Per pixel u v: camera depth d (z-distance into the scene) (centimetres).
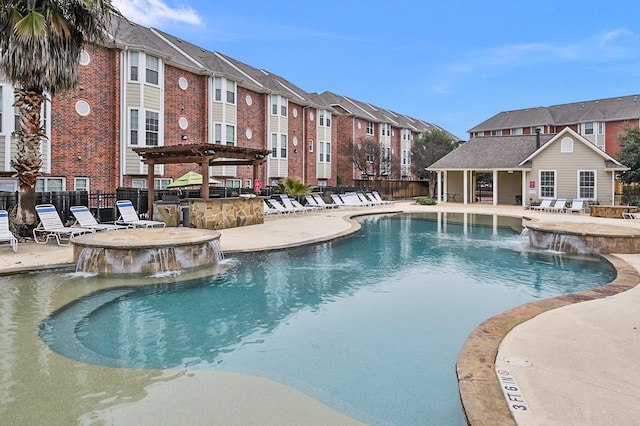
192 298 646
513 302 634
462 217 2062
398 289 709
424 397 350
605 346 399
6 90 1525
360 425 306
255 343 474
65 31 1011
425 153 4097
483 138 3022
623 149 2961
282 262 914
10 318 550
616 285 647
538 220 1698
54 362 418
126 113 1941
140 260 771
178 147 1330
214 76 2403
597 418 272
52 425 301
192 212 1342
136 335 498
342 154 3947
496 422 265
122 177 1938
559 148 2477
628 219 1773
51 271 773
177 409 325
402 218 2020
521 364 356
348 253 1040
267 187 2580
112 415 316
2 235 920
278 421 309
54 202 1306
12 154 1543
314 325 534
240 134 2688
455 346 463
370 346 464
